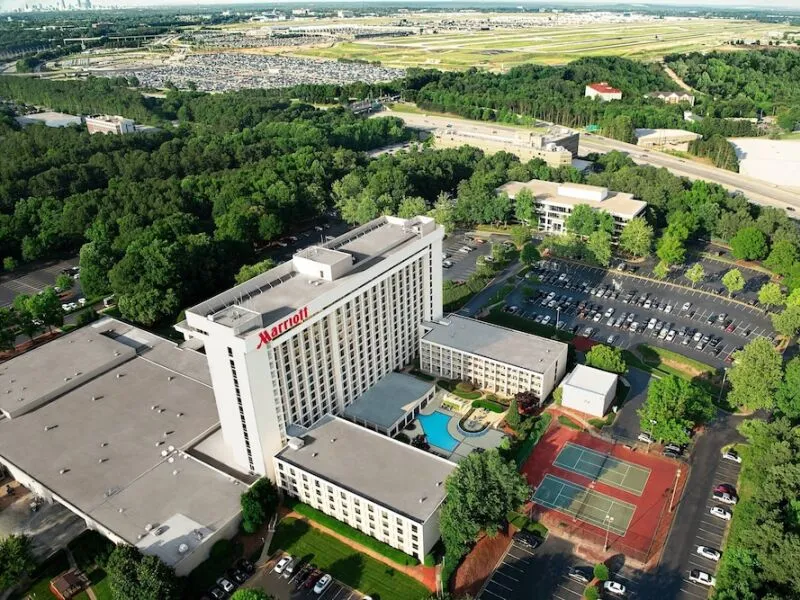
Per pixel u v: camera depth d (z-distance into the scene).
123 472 189.75
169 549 163.25
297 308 188.38
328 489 176.25
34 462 194.25
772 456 177.62
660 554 167.12
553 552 169.00
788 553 145.38
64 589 160.38
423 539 161.62
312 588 161.00
